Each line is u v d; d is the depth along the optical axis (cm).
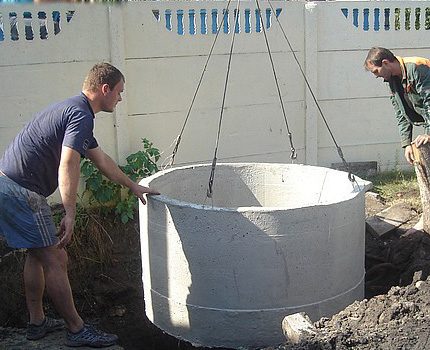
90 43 546
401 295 371
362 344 324
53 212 519
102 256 521
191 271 386
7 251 491
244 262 375
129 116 573
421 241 497
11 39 515
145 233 415
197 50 591
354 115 670
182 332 403
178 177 472
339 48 653
